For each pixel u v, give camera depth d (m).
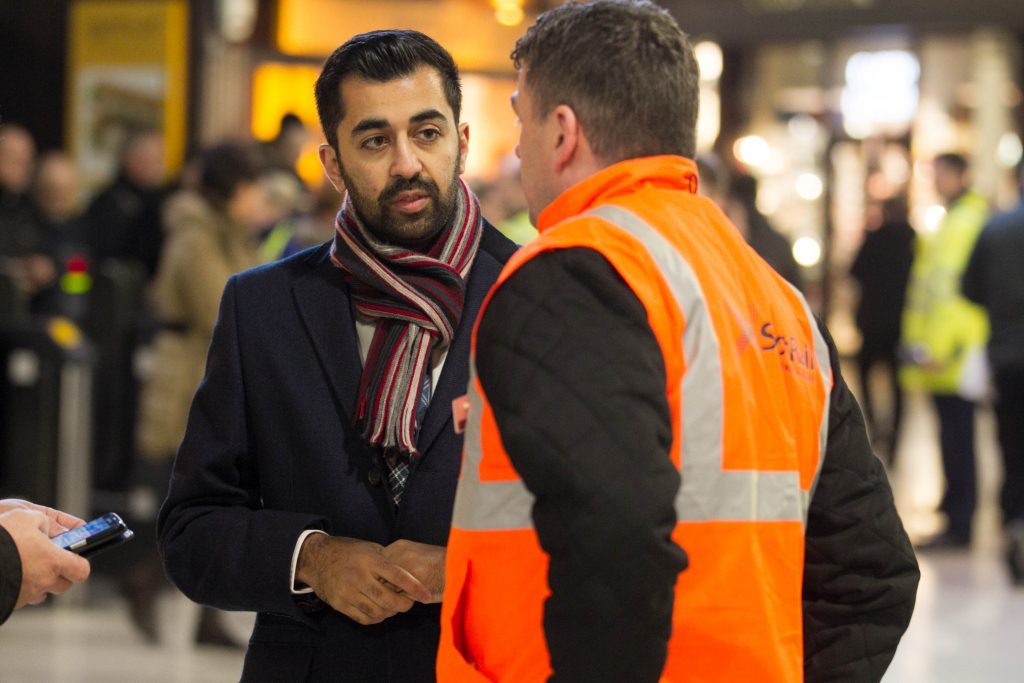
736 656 1.94
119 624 6.32
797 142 14.24
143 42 9.53
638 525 1.79
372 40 2.41
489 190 7.69
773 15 11.55
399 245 2.45
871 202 13.06
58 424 6.57
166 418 6.02
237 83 10.02
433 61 2.42
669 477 1.83
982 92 15.12
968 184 8.73
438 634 2.38
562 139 2.08
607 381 1.84
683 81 2.07
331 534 2.40
